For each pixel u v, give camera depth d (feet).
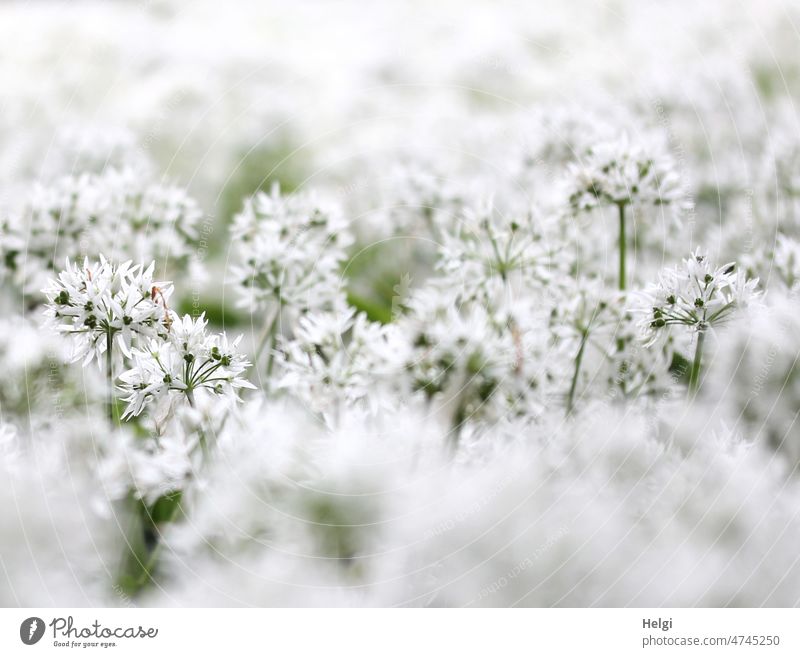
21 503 2.71
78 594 2.72
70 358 2.85
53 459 2.79
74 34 4.42
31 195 3.15
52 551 2.71
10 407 2.87
